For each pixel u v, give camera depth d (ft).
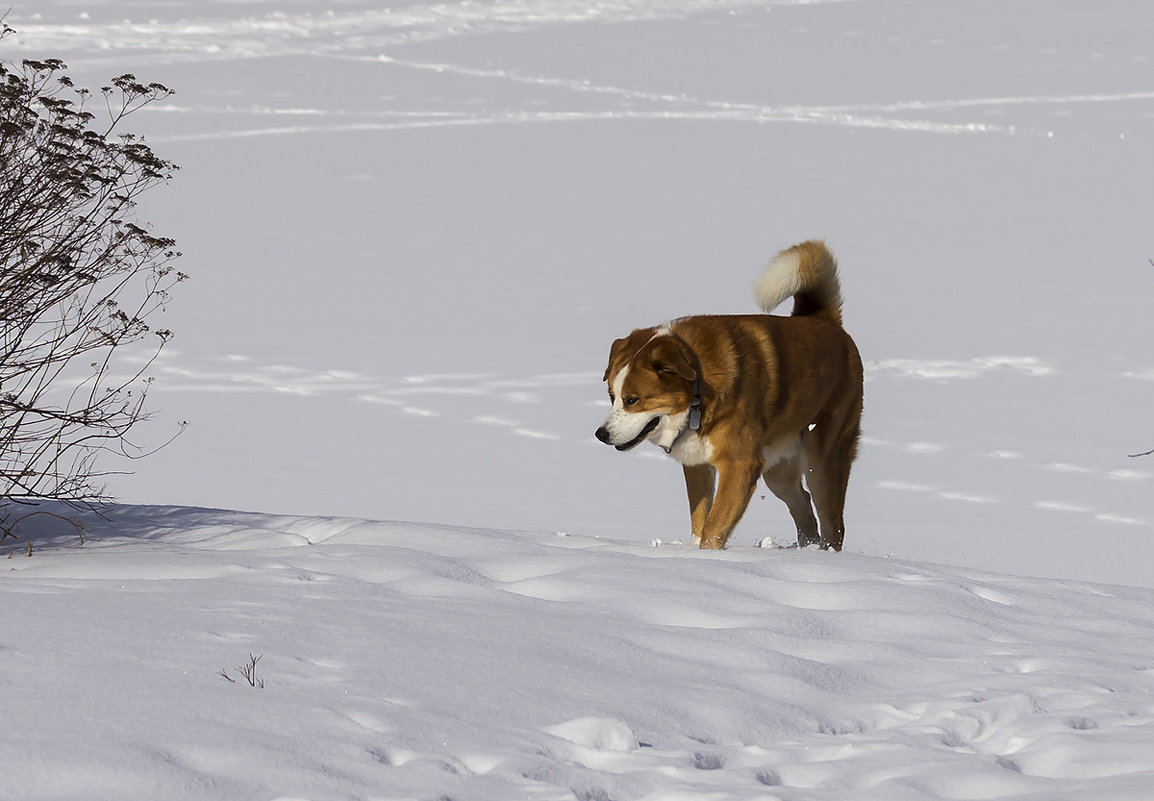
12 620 36.06
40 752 26.25
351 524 57.00
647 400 61.72
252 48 437.58
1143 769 27.58
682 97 364.79
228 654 33.94
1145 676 35.99
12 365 54.90
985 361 140.97
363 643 35.58
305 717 29.40
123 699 29.76
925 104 348.18
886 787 26.30
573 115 335.06
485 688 32.48
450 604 40.73
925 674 36.40
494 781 26.55
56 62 54.90
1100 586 49.73
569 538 56.08
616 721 30.01
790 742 30.50
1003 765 28.22
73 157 52.70
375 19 499.10
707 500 65.98
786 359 65.10
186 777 25.61
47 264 53.06
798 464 70.18
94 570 46.26
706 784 26.99
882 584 45.37
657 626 39.37
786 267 69.62
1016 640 40.34
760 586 44.98
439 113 337.72
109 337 56.39
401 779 26.43
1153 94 353.10
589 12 508.12
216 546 54.08
